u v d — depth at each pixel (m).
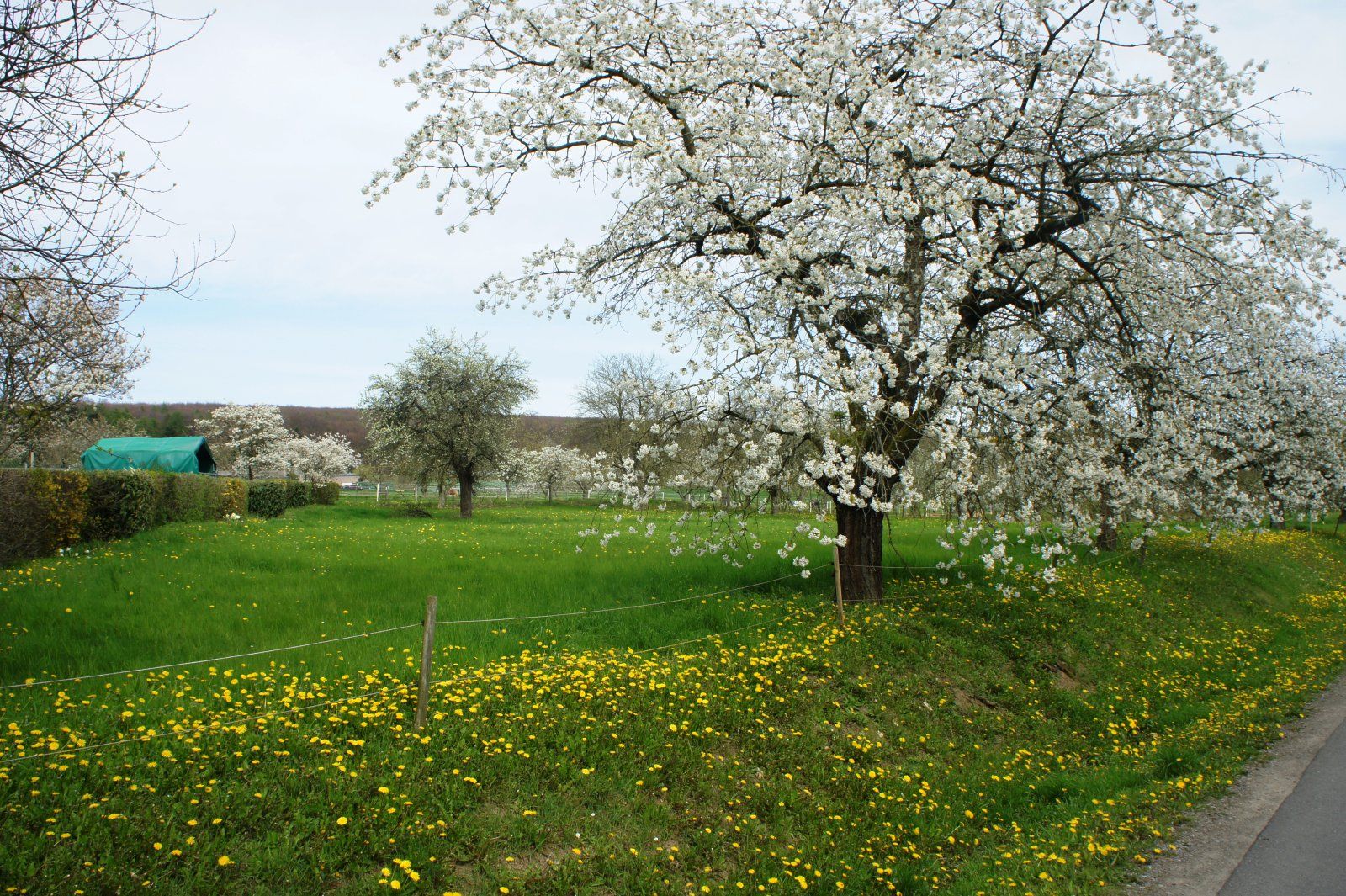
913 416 10.16
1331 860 5.70
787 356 9.05
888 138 10.24
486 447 40.09
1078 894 5.18
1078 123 11.38
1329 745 8.59
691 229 10.62
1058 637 12.10
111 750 5.59
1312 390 20.78
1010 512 11.13
